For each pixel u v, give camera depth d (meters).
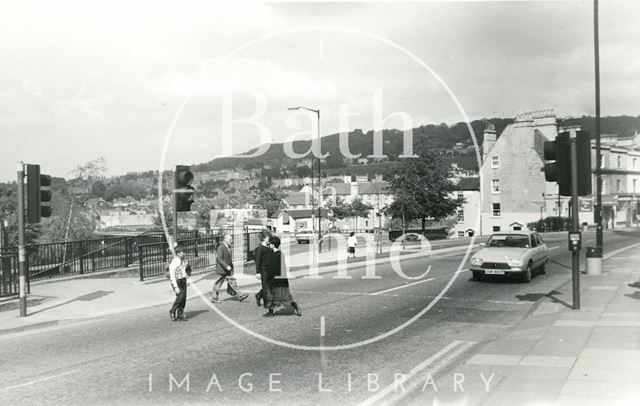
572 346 8.57
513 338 9.49
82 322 12.13
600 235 21.84
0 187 31.08
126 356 8.76
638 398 6.00
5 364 8.51
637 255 26.72
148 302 14.33
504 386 6.64
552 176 11.70
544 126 62.62
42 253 19.56
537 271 19.56
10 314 12.81
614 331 9.56
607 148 66.62
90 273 19.33
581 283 16.66
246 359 8.42
